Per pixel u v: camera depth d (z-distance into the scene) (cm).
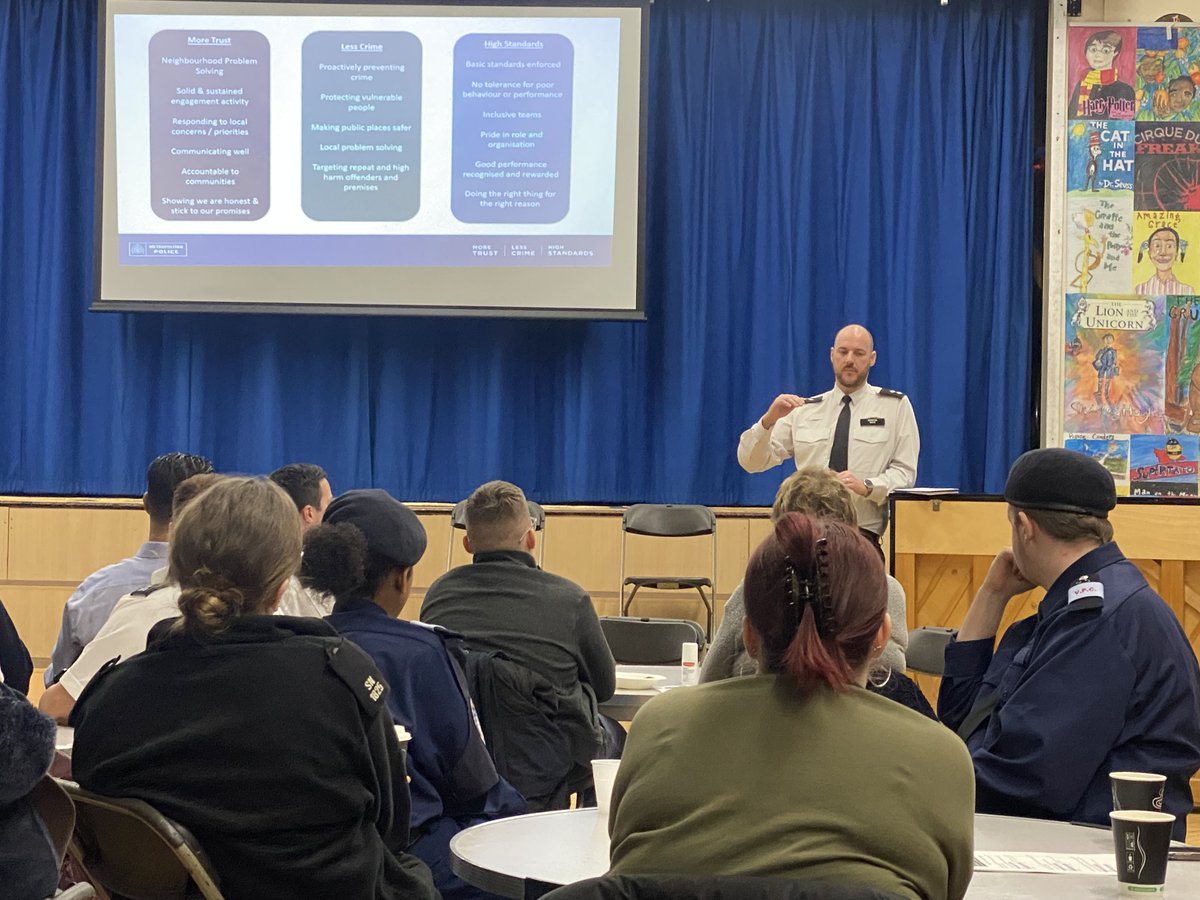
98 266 639
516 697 258
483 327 658
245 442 659
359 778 162
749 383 654
